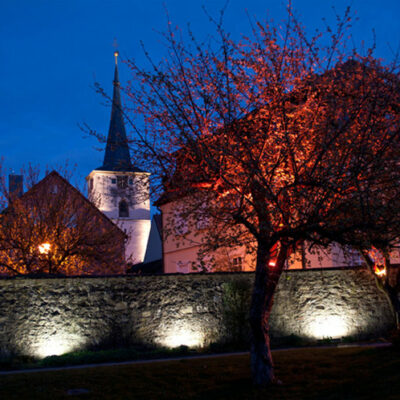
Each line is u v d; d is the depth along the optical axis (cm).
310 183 921
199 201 1170
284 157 1029
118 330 1546
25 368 1312
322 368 1120
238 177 1043
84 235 2548
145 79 1108
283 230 966
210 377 1084
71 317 1505
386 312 1803
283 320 1712
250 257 2198
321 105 1095
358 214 936
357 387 941
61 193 2595
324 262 2041
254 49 1125
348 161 997
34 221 2472
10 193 2538
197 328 1630
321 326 1744
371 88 1063
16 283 1466
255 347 1023
